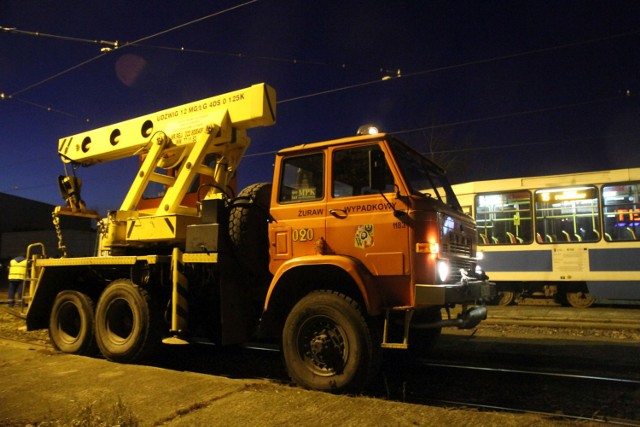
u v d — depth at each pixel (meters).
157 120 7.74
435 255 5.07
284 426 4.12
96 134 8.48
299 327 5.42
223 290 6.07
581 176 14.07
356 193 5.52
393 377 6.26
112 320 7.10
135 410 4.55
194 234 6.34
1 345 8.08
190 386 5.29
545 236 14.38
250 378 6.38
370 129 5.81
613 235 13.51
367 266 5.30
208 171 7.53
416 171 5.94
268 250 6.22
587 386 5.66
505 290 15.19
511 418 4.21
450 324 5.38
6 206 45.31
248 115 6.93
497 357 7.12
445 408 4.50
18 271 14.00
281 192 6.00
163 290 7.14
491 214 15.20
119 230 7.36
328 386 5.13
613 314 12.12
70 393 5.14
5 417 4.45
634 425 4.19
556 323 10.45
